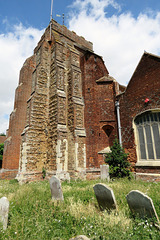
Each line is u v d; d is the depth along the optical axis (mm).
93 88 13234
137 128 10852
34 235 3355
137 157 10367
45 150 11961
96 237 3119
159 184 7906
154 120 10086
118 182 8281
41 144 11883
